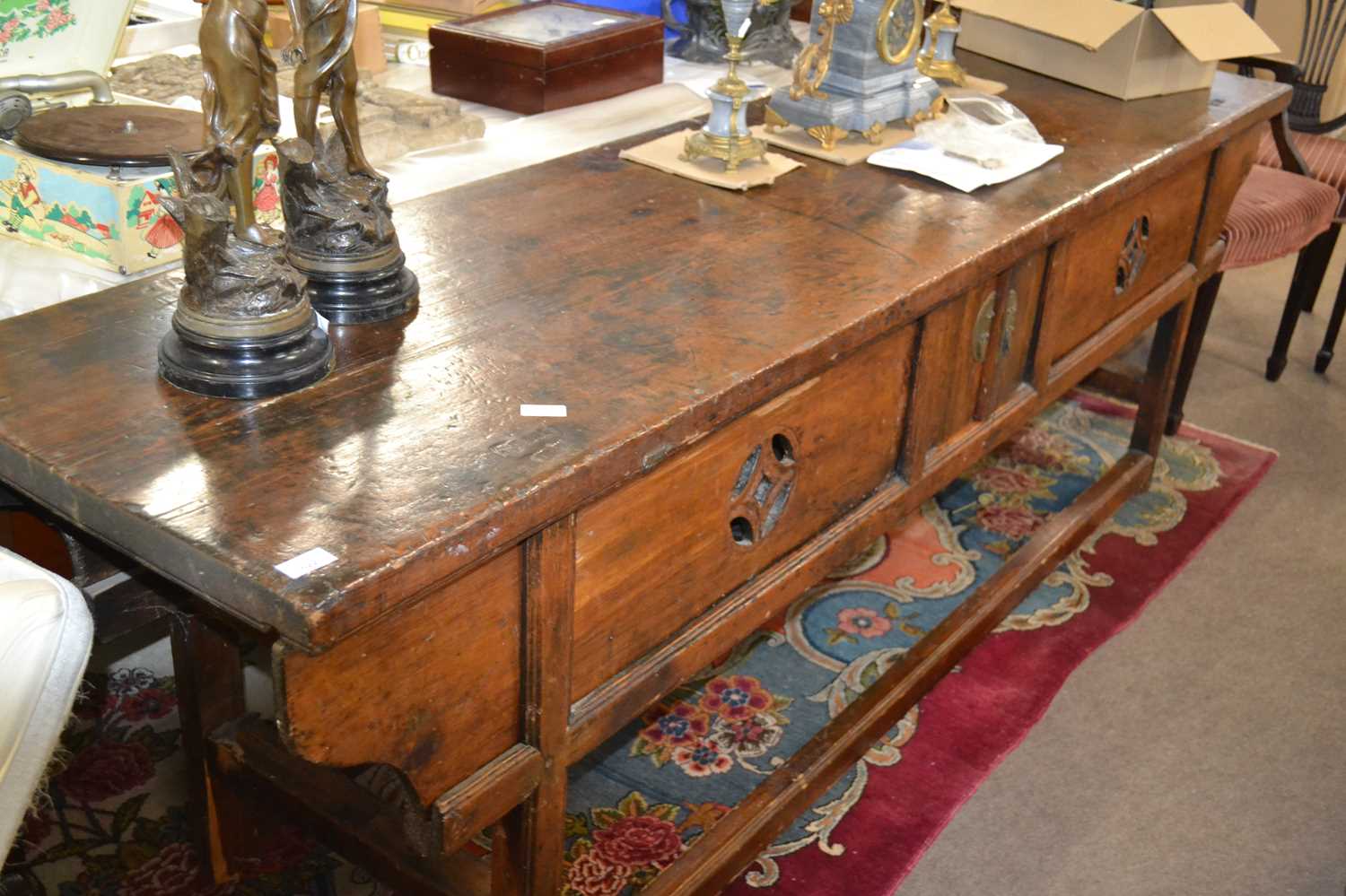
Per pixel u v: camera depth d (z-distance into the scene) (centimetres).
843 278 165
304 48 133
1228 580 269
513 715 132
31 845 187
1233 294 416
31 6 194
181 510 108
